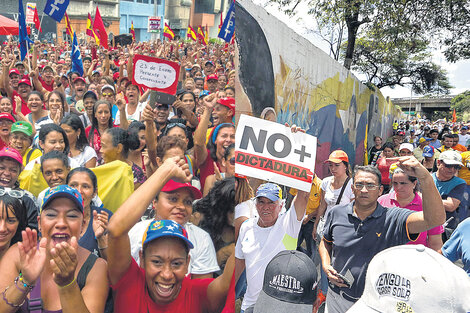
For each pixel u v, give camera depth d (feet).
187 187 6.15
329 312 10.00
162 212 6.23
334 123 21.03
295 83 13.65
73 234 5.49
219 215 6.48
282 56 11.99
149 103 9.62
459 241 9.78
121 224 5.38
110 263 5.63
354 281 9.47
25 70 25.20
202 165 8.23
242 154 7.85
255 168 7.91
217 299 6.24
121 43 29.76
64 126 8.04
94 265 5.63
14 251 5.56
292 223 8.96
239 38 8.55
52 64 25.89
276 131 8.11
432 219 8.38
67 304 5.11
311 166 8.36
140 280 5.82
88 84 19.84
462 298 3.43
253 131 7.95
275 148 8.07
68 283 5.09
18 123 9.05
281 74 11.93
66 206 5.44
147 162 9.20
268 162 8.02
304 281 4.50
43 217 5.41
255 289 8.86
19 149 9.04
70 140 8.16
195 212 6.57
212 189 6.62
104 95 16.30
